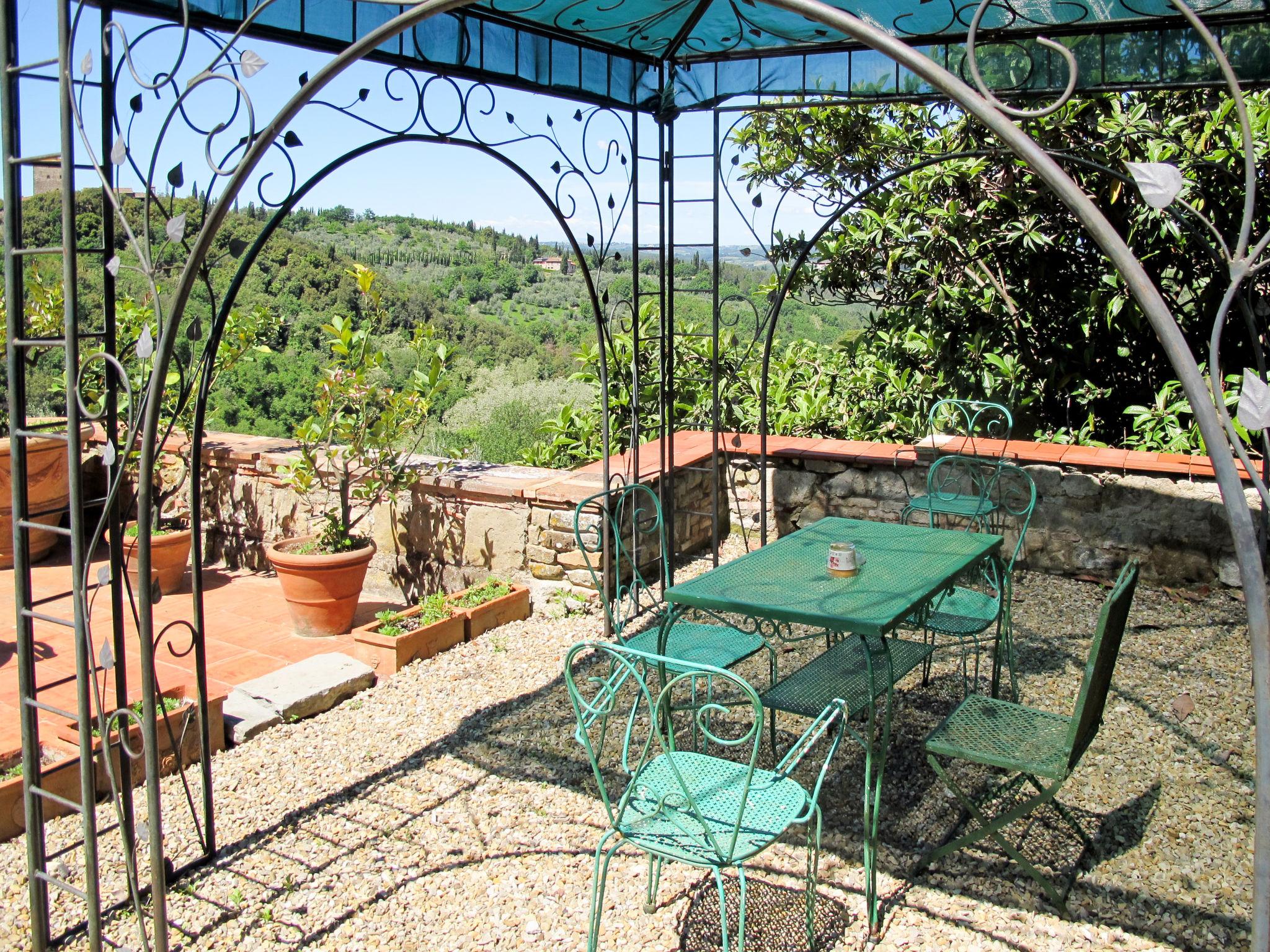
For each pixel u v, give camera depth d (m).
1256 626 1.65
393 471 5.56
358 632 4.77
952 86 1.86
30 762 2.72
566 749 3.93
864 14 4.34
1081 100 6.30
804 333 8.23
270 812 3.50
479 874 3.12
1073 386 7.31
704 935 2.79
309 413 9.02
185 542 5.92
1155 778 3.61
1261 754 1.66
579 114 4.77
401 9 3.67
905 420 7.54
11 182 2.53
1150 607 5.41
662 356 5.43
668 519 5.95
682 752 2.93
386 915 2.93
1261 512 5.35
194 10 2.98
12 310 2.58
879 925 2.82
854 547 3.55
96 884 2.65
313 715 4.29
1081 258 7.07
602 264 5.04
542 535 5.41
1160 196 1.87
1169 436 6.43
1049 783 3.55
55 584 6.06
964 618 4.05
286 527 6.19
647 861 3.17
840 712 2.59
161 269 2.53
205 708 3.17
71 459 2.55
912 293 7.66
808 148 7.69
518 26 4.29
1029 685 4.46
